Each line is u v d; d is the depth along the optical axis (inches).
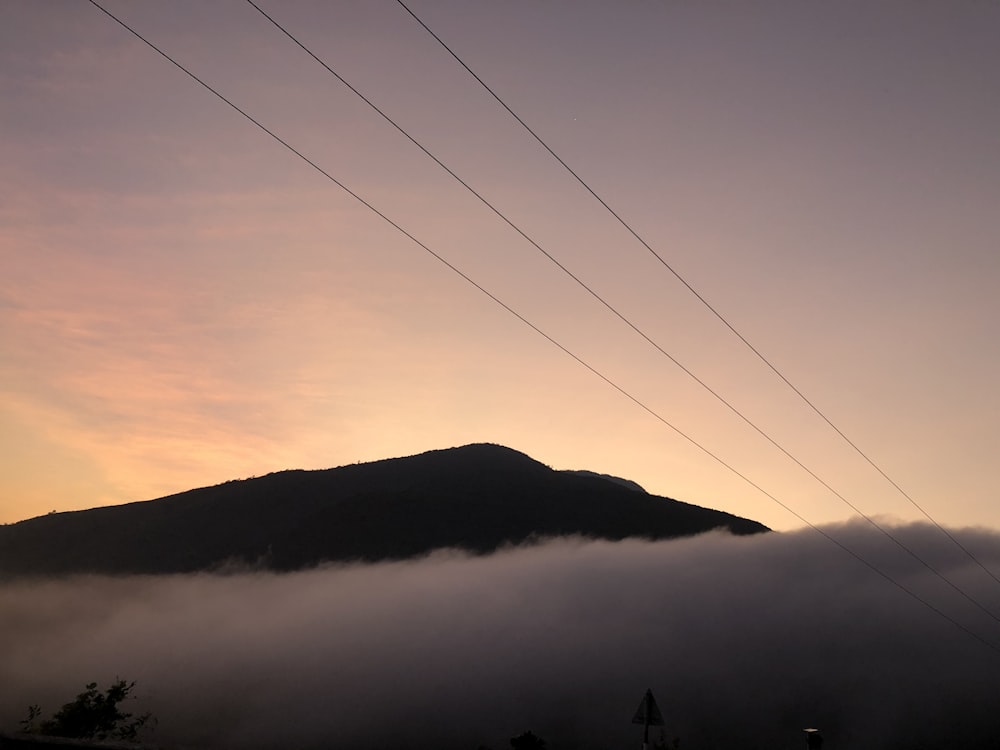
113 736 1545.3
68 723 1512.1
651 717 929.5
